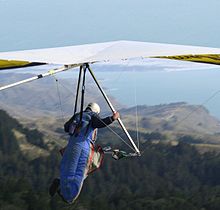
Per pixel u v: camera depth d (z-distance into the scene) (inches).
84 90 941.8
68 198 916.6
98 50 1034.1
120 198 7706.7
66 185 911.0
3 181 7313.0
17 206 6427.2
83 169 925.2
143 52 963.3
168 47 1042.7
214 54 935.0
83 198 7391.7
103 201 7421.3
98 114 979.3
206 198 7819.9
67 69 985.5
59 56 951.6
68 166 919.0
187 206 7135.8
